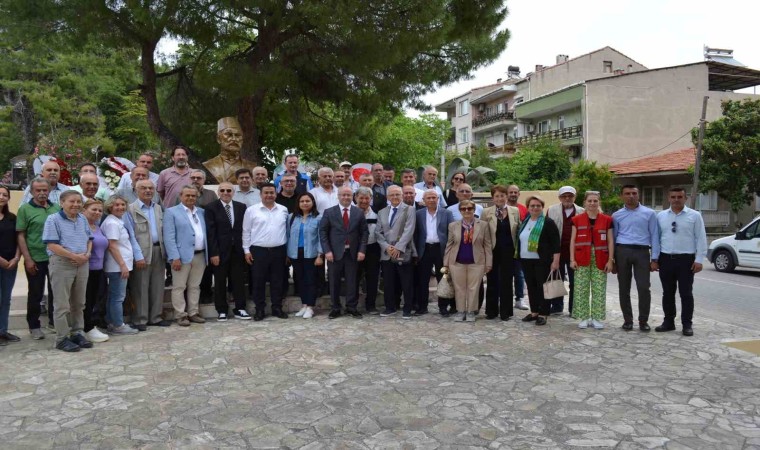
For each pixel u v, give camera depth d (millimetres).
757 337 7121
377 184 9500
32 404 4676
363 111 13633
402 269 8297
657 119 33469
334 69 12562
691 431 4117
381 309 9000
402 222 8211
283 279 8336
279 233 8125
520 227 8008
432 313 8672
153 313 7641
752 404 4680
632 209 7523
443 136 35281
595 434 4066
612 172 26906
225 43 11781
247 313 8234
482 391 4988
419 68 12828
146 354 6191
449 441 3947
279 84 11391
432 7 10188
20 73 26359
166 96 15094
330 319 8141
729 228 27375
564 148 33406
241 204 8258
